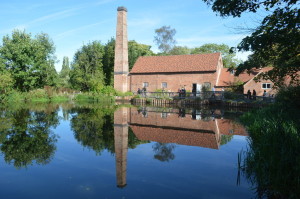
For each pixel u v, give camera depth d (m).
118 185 4.95
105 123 13.68
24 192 4.56
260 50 7.84
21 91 35.91
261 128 8.69
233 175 5.55
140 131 11.38
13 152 7.34
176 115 18.36
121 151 7.67
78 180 5.20
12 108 22.11
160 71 39.19
